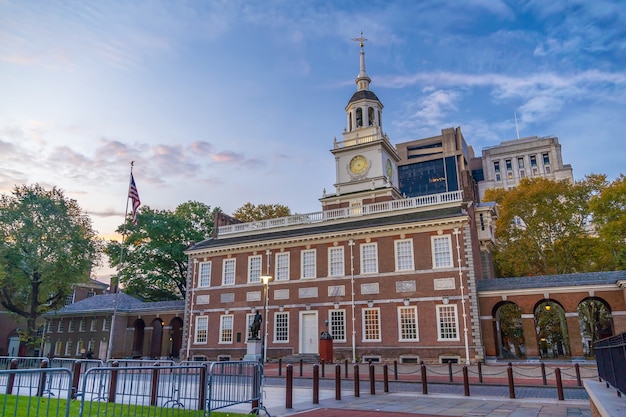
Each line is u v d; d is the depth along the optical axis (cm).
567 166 15750
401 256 4278
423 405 1748
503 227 6162
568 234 6081
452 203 4484
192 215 7569
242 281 5019
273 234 5188
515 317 5856
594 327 5800
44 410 1355
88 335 6041
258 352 3812
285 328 4616
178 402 1504
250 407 1670
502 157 17312
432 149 18088
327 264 4588
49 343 6419
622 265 4988
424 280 4106
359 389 2162
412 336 4038
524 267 6069
